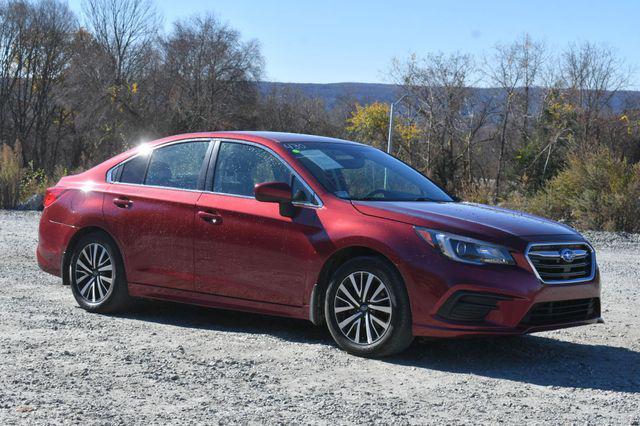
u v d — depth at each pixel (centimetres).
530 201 1981
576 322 575
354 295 577
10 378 490
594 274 588
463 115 4550
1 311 702
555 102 4397
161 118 6353
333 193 605
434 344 619
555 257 561
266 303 619
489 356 590
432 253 548
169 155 702
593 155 1898
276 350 587
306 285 596
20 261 1063
